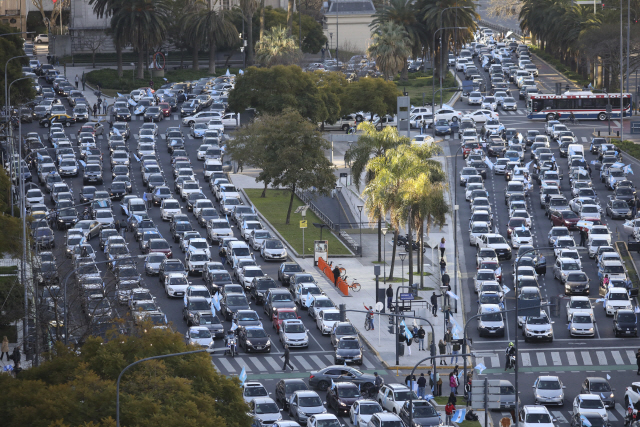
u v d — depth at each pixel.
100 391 123.50
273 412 151.00
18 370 174.12
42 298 186.88
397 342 189.50
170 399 125.38
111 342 137.62
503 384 169.88
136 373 130.62
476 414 165.38
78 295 189.50
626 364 191.38
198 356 139.12
